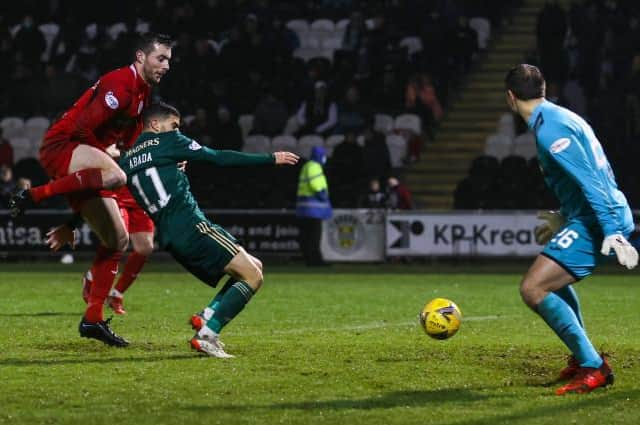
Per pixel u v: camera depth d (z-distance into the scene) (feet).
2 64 208.44
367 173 175.73
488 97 199.41
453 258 167.02
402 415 47.03
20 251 173.17
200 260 63.31
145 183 63.41
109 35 207.82
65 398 50.52
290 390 52.80
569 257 52.80
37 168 182.39
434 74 193.88
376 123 190.90
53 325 82.17
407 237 167.32
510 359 62.44
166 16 208.23
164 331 78.84
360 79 191.31
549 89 176.76
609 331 80.48
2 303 100.37
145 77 65.72
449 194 186.09
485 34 208.95
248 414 47.14
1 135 191.21
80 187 64.54
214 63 197.47
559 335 53.21
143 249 90.02
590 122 175.22
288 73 195.00
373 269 157.69
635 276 142.00
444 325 64.59
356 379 55.88
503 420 46.03
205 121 181.88
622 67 184.03
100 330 67.92
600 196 51.08
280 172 179.22
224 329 80.74
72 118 65.57
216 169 178.19
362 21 197.67
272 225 170.81
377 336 75.72
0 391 52.21
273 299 106.83
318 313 93.30
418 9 201.98
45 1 220.23
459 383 54.85
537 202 167.73
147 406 48.75
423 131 190.29
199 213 64.23
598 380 52.13
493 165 170.81
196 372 57.88
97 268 68.44
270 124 189.26
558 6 186.70
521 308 97.66
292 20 213.46
